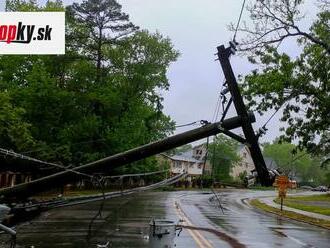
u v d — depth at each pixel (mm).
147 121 64625
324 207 43500
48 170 9875
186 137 9203
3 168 8812
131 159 9359
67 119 51312
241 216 29703
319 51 27016
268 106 28266
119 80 57719
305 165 167125
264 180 9188
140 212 27547
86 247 13492
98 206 30766
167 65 61875
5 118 30172
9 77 50062
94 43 56188
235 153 98688
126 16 54469
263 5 24312
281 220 28641
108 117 55812
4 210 7195
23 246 13352
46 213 23656
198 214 28859
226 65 8859
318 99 28312
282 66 27641
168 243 10094
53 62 53719
